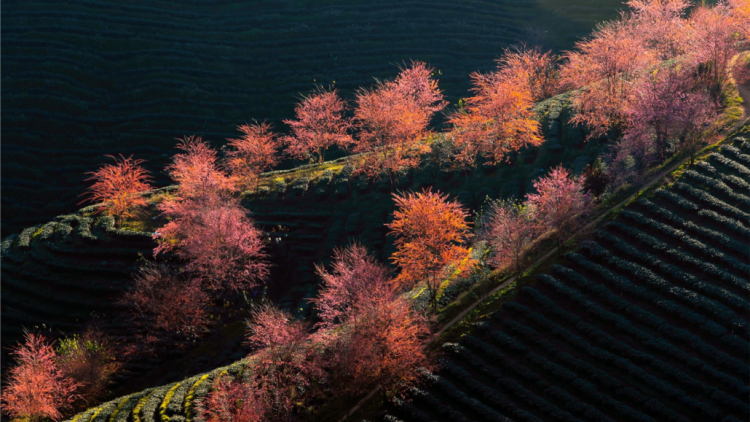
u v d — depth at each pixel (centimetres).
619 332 3284
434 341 3600
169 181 9088
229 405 3184
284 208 6350
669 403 2823
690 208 3972
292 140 7469
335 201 6312
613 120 5659
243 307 5197
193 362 4566
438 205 4022
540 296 3631
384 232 5644
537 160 5781
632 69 5928
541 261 4025
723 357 2927
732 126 4862
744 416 2634
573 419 2830
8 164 9156
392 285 3644
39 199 8869
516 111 5844
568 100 6731
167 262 5594
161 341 4781
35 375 3941
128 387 4447
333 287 3856
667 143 4850
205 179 6044
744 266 3391
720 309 3186
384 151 6291
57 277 5622
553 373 3117
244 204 6488
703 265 3484
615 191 4525
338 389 3228
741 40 6538
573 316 3444
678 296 3350
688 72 5325
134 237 5934
